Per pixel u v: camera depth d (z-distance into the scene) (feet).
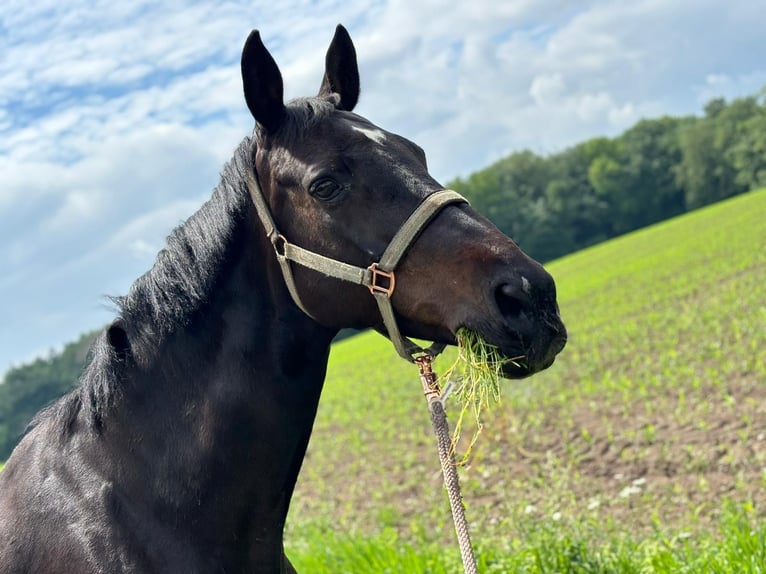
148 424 10.35
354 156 10.00
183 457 10.17
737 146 296.10
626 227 320.50
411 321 9.95
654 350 50.06
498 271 9.29
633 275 107.65
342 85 11.95
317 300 10.16
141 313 10.69
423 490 31.89
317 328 10.52
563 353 56.70
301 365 10.49
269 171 10.38
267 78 10.34
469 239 9.57
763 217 133.28
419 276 9.70
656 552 16.96
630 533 20.52
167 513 10.07
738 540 16.67
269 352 10.36
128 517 10.04
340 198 9.92
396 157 10.12
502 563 18.29
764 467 24.66
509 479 28.07
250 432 10.26
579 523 19.51
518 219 323.98
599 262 153.99
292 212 10.21
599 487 26.32
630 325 62.59
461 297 9.44
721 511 20.94
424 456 38.19
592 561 17.42
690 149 306.35
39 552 10.11
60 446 10.76
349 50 11.90
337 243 9.98
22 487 10.67
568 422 35.58
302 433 10.66
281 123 10.47
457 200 9.94
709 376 38.19
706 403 32.86
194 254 10.56
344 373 87.86
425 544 22.86
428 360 10.39
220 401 10.21
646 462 28.04
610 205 319.68
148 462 10.24
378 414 53.21
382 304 9.91
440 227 9.71
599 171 317.22
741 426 29.53
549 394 43.01
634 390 39.91
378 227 9.82
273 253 10.40
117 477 10.23
